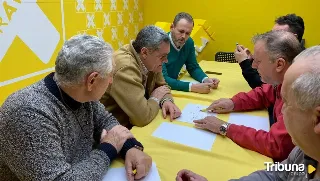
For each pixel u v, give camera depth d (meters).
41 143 0.82
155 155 1.09
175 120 1.41
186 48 2.22
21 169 0.82
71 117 0.97
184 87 1.89
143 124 1.37
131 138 1.11
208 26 3.14
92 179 0.87
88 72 0.88
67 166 0.85
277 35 1.27
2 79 1.46
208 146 1.16
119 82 1.38
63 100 0.94
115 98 1.40
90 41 0.90
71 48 0.88
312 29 2.89
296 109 0.57
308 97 0.54
